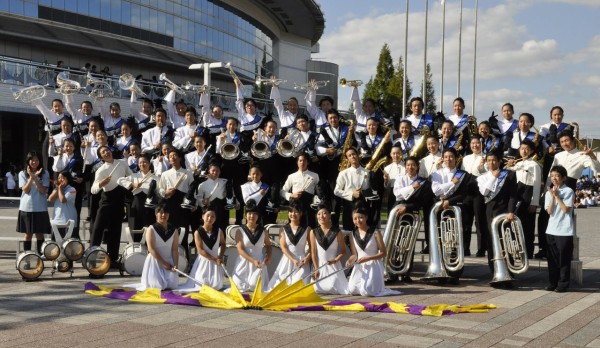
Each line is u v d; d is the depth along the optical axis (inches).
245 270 371.2
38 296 339.9
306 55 2229.3
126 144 510.0
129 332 261.6
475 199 436.5
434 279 396.8
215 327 272.5
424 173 428.5
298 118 468.4
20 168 1205.7
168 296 334.6
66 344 241.6
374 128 451.8
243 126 511.2
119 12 1432.1
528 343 252.8
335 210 466.6
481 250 503.2
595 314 307.4
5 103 949.8
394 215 398.9
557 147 458.9
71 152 477.4
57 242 416.2
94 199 484.1
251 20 1892.2
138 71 1485.0
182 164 456.4
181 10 1595.7
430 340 254.2
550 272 373.4
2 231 653.3
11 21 1202.6
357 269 361.1
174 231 373.4
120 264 413.1
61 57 1315.2
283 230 376.5
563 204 369.1
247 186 439.2
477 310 311.6
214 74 1669.5
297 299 324.2
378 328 273.7
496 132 479.5
